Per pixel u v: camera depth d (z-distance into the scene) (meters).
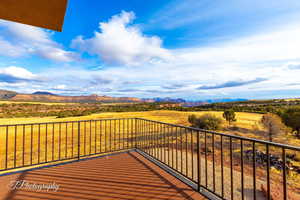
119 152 3.57
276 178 5.74
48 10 1.72
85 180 2.29
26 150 11.88
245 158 8.31
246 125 23.70
